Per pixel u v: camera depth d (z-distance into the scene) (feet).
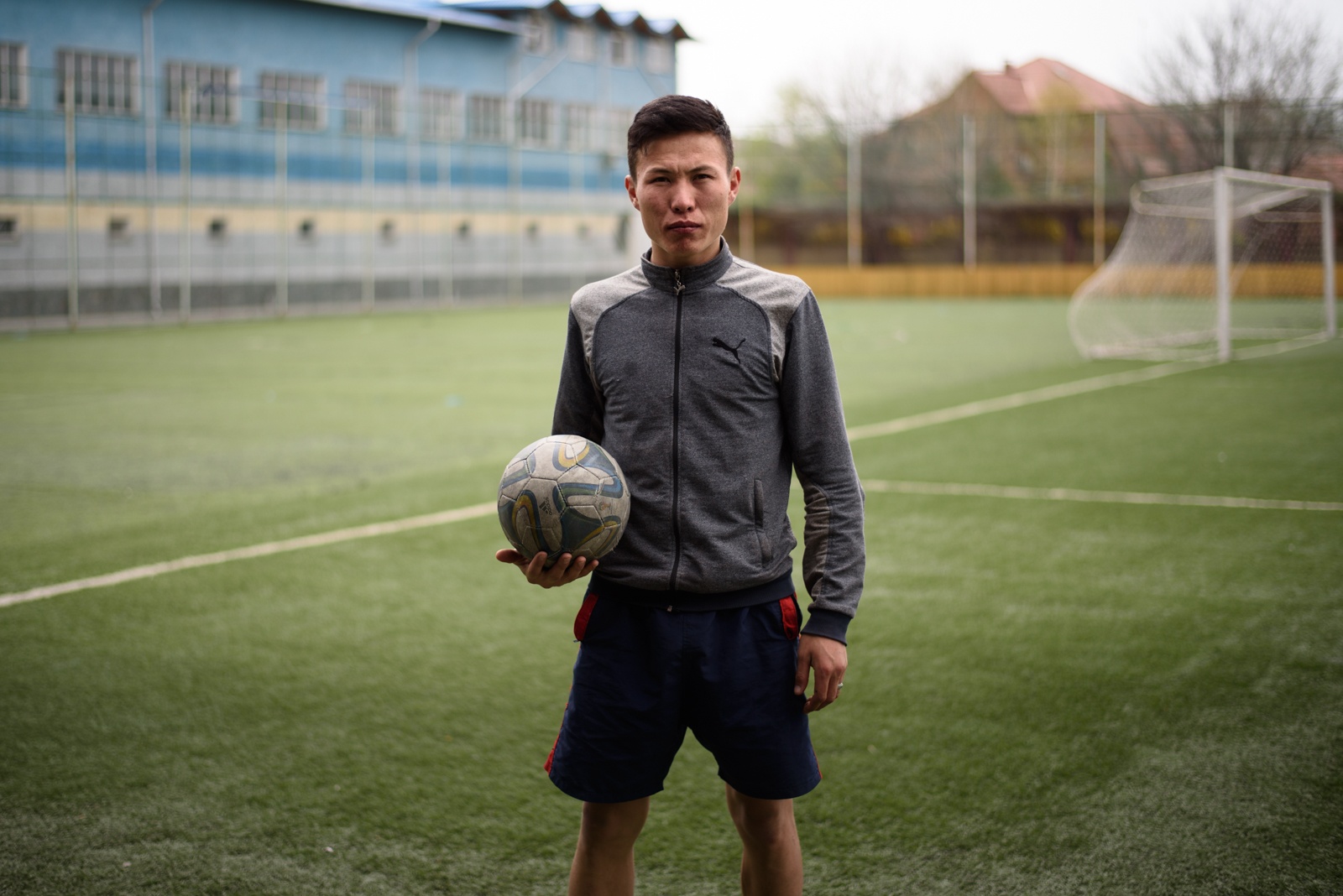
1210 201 68.03
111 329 76.69
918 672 13.65
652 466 7.22
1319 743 11.47
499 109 116.88
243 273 91.35
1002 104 135.44
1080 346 58.23
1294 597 16.49
